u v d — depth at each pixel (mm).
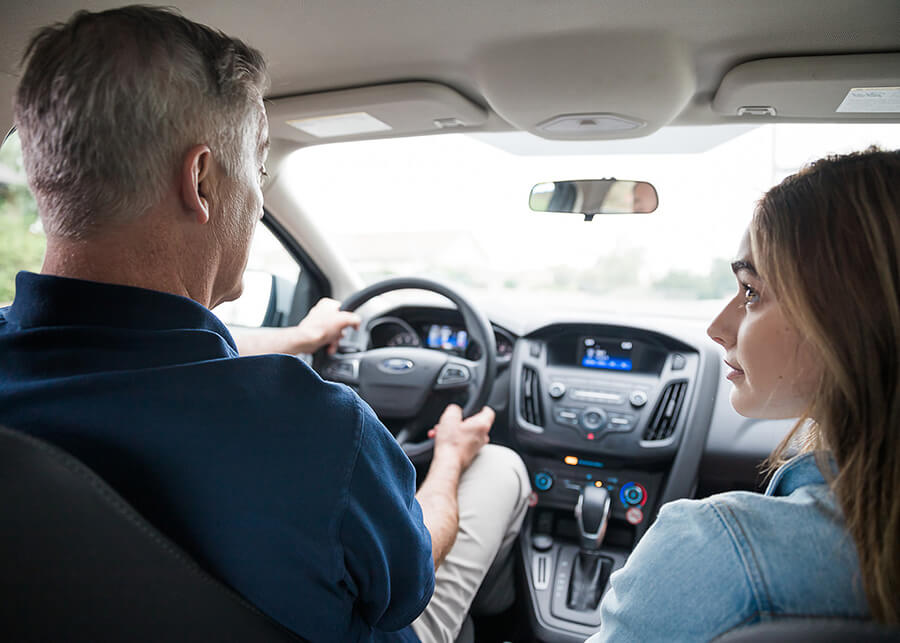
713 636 484
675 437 1773
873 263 500
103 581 547
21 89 618
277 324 2383
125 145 594
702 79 1392
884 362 490
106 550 537
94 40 595
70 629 555
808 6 1067
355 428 653
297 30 1238
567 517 1946
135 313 611
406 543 700
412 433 1765
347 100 1568
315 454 624
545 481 1901
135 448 578
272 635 629
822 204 531
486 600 1796
